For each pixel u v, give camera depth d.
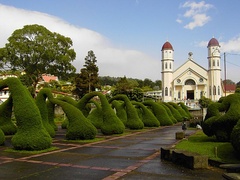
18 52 42.34
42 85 55.00
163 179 8.02
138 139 18.14
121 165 9.95
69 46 47.28
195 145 13.02
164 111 31.47
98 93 21.73
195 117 44.72
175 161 10.18
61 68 46.12
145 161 10.69
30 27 42.97
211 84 69.81
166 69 73.75
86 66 56.16
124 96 26.38
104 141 16.97
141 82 108.44
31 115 13.27
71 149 13.70
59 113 41.53
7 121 19.34
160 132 23.45
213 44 70.12
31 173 8.80
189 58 72.94
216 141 14.27
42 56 43.41
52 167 9.65
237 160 9.46
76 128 16.91
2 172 8.93
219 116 13.92
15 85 14.05
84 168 9.48
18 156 11.72
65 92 60.53
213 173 8.62
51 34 44.94
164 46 74.50
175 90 73.69
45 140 13.27
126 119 26.44
